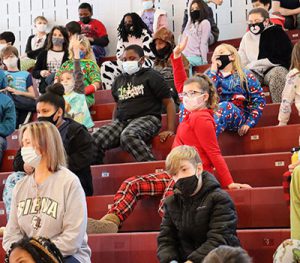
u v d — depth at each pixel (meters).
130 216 6.11
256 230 5.40
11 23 11.94
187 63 8.38
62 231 4.80
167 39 8.31
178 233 5.02
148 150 7.15
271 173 6.35
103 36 10.87
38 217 4.80
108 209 6.25
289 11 9.83
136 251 5.52
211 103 6.13
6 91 8.70
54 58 9.71
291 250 4.73
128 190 5.88
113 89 7.66
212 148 5.95
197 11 9.65
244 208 5.79
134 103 7.45
